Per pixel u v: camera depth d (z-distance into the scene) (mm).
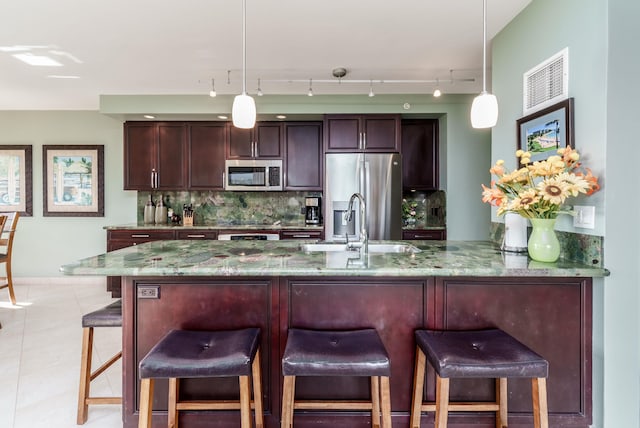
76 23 2330
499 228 2428
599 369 1622
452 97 3904
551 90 1906
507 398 1684
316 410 1717
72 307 3691
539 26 2012
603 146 1579
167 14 2221
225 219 4672
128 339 1696
